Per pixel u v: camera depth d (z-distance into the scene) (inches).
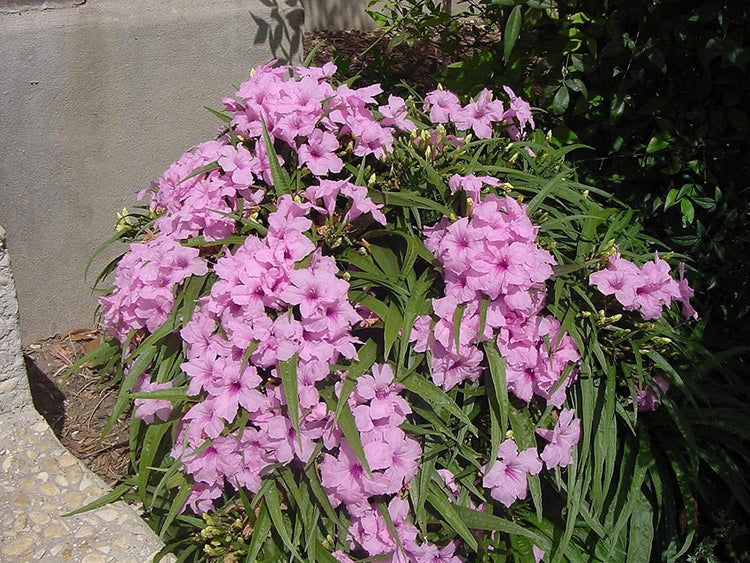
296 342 24.9
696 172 36.7
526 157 32.1
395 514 25.7
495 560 27.2
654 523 29.7
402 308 26.2
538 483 27.0
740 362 35.3
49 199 37.9
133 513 28.5
